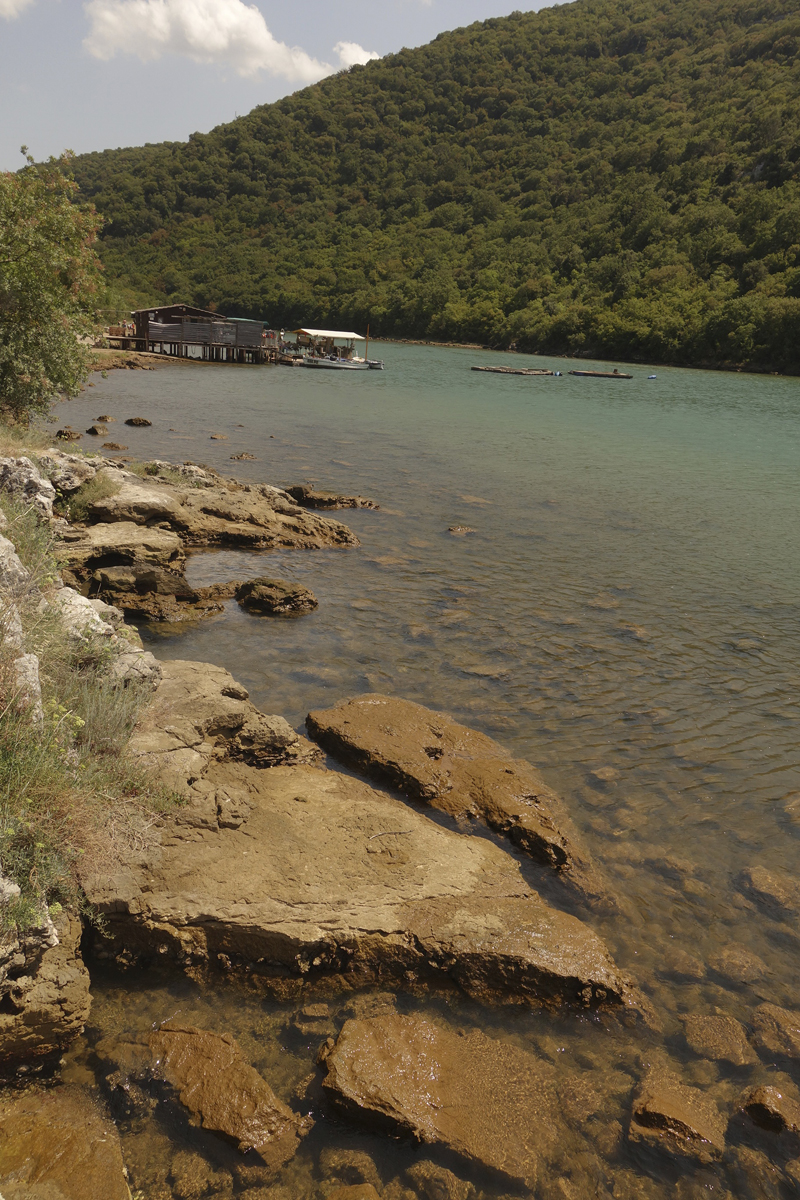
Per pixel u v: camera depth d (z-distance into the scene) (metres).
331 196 184.62
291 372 61.84
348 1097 4.69
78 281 20.41
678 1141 4.75
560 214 143.62
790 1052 5.46
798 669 12.06
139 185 188.12
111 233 182.50
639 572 16.56
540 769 8.77
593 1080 5.17
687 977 6.11
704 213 110.62
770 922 6.73
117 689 7.48
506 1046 5.35
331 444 29.89
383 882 6.39
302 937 5.71
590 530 19.78
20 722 5.58
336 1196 4.24
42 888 4.95
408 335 132.12
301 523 17.61
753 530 20.58
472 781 8.25
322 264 156.25
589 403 51.31
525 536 18.89
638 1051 5.44
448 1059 5.12
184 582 12.95
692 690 11.09
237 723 8.09
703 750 9.48
